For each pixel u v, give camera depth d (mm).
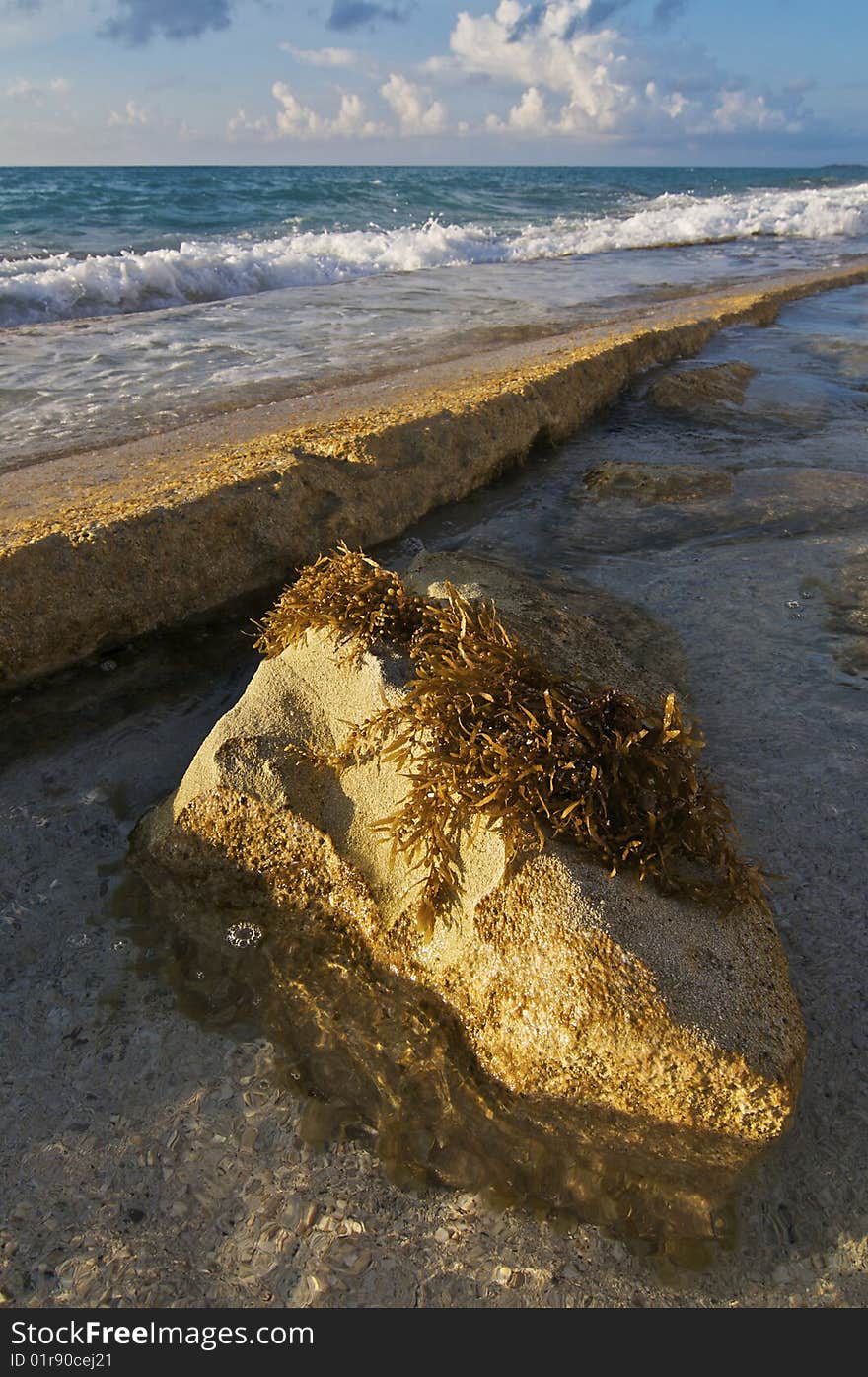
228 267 14172
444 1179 2322
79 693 4055
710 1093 2244
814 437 7223
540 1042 2371
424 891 2656
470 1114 2453
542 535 5555
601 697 2881
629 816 2637
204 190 29516
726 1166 2338
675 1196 2301
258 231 21125
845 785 3475
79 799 3459
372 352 8992
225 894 3035
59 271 12562
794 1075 2285
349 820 2957
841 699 3973
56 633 4102
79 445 6109
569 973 2367
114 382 7812
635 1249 2199
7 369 8219
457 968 2568
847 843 3219
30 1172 2295
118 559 4273
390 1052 2580
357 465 5363
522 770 2631
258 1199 2268
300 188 30047
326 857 2922
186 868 3096
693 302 11906
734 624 4547
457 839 2676
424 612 3324
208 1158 2344
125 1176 2301
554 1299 2115
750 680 4105
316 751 3127
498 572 4387
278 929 2934
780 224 23328
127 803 3457
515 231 22312
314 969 2812
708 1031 2268
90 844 3266
